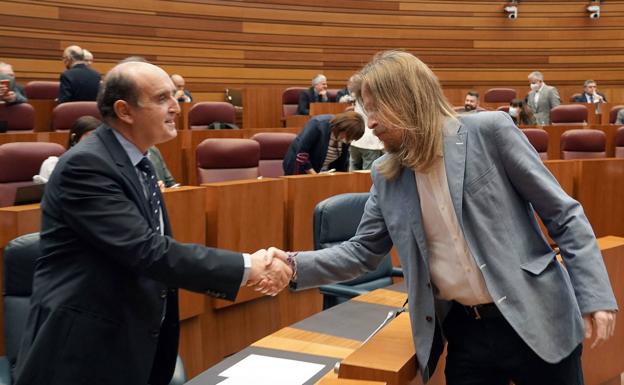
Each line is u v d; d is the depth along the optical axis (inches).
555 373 59.7
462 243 59.9
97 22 321.7
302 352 73.1
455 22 436.8
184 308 119.2
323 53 403.2
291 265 68.8
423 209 61.3
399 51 61.7
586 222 57.6
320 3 399.5
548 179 58.1
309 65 399.5
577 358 60.7
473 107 287.0
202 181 168.7
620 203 201.5
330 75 406.9
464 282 60.7
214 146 169.9
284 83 392.2
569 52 457.4
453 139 59.0
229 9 369.1
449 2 434.3
